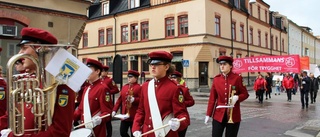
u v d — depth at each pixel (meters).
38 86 2.25
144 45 30.22
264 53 39.25
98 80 5.06
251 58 19.84
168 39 28.17
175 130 3.52
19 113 2.19
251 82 34.25
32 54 2.34
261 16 38.66
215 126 5.75
